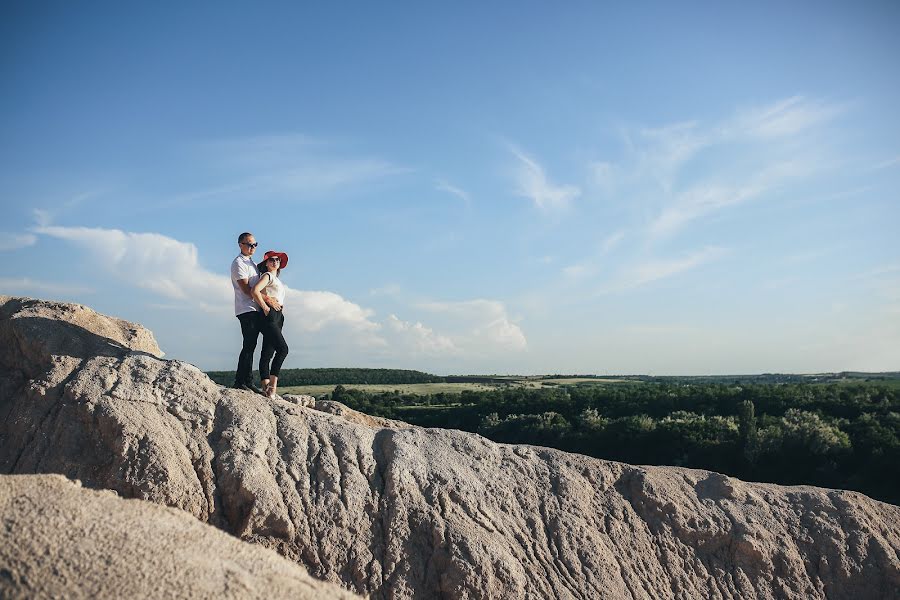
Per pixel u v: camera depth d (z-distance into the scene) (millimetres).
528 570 8234
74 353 9016
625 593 8539
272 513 7688
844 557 9570
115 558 4691
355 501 8203
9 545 4547
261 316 9828
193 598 4559
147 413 8211
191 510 7562
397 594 7566
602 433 38688
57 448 7887
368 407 51406
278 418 8984
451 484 8773
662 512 9648
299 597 5051
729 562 9383
